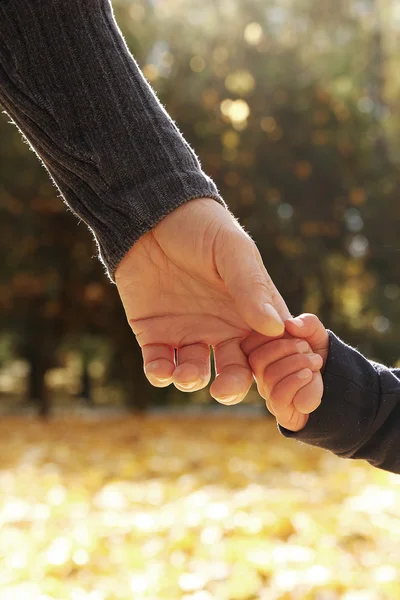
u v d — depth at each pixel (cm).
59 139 141
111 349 1219
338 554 344
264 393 148
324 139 981
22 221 965
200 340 146
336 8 998
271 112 972
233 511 407
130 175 141
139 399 1055
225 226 138
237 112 980
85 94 139
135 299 149
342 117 995
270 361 143
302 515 400
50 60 139
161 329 147
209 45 980
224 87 973
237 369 143
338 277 1068
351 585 309
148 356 146
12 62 139
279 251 978
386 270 1065
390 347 1091
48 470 574
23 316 1074
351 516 404
